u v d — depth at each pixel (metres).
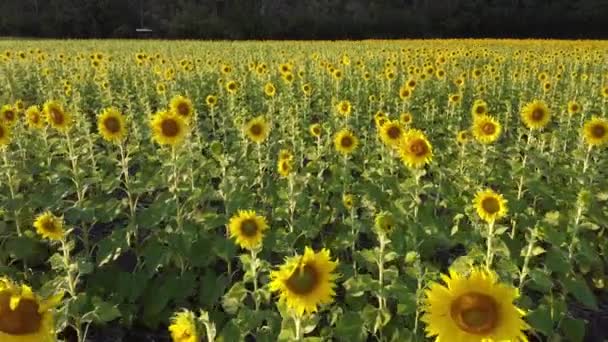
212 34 77.06
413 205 6.88
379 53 31.45
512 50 37.91
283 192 7.28
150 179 7.49
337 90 16.52
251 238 4.76
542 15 74.69
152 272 6.07
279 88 20.00
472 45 47.56
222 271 7.13
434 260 7.38
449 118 13.59
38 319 2.88
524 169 8.18
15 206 6.82
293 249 6.43
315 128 9.67
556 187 8.38
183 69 19.75
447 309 2.72
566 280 5.84
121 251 6.37
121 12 83.75
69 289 5.11
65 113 7.39
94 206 6.89
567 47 43.31
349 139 8.43
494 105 17.25
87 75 20.16
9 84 17.66
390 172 8.99
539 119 9.07
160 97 16.78
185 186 7.45
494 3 80.50
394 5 88.75
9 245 6.50
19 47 44.28
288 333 4.03
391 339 4.98
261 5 93.56
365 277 5.07
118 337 5.95
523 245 6.98
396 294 4.94
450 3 81.00
